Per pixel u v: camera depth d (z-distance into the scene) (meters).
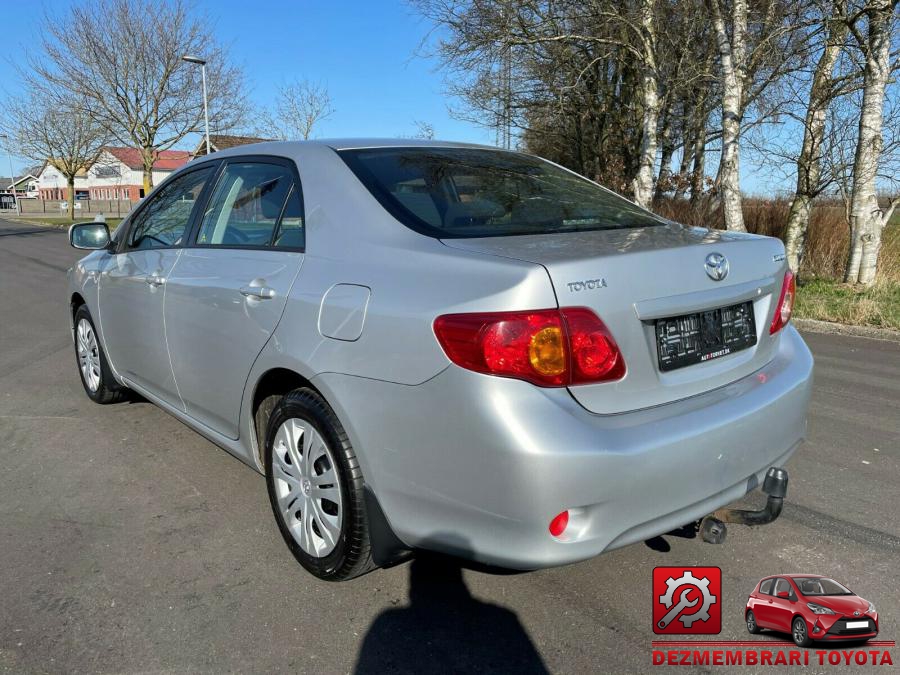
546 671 2.25
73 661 2.29
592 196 3.22
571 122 22.80
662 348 2.30
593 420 2.11
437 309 2.15
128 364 4.18
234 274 3.01
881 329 7.77
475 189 2.93
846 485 3.63
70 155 44.53
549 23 14.59
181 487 3.60
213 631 2.44
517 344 2.02
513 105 19.62
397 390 2.23
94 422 4.58
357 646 2.37
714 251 2.49
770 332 2.78
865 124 9.89
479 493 2.08
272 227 3.01
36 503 3.42
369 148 3.09
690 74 14.65
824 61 9.78
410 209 2.63
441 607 2.59
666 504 2.20
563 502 2.01
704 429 2.26
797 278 10.99
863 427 4.52
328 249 2.66
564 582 2.74
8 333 7.61
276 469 2.85
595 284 2.13
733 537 3.08
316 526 2.68
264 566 2.86
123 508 3.37
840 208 11.97
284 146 3.24
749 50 11.34
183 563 2.88
